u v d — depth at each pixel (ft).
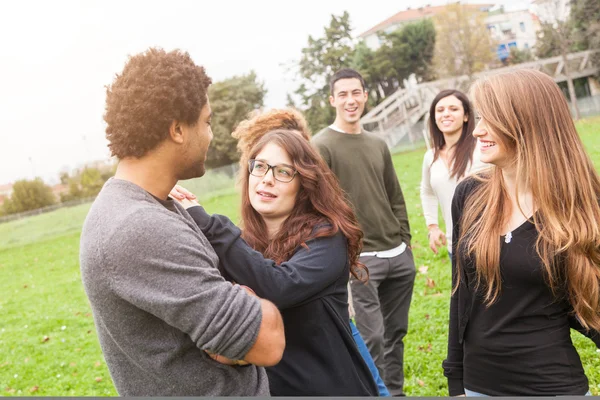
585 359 11.51
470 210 6.48
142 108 4.22
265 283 5.28
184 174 4.63
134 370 4.33
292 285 5.36
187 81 4.38
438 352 13.32
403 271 11.41
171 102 4.26
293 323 5.65
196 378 4.23
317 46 104.99
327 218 6.05
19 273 41.09
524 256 5.84
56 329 23.34
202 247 4.32
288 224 6.08
